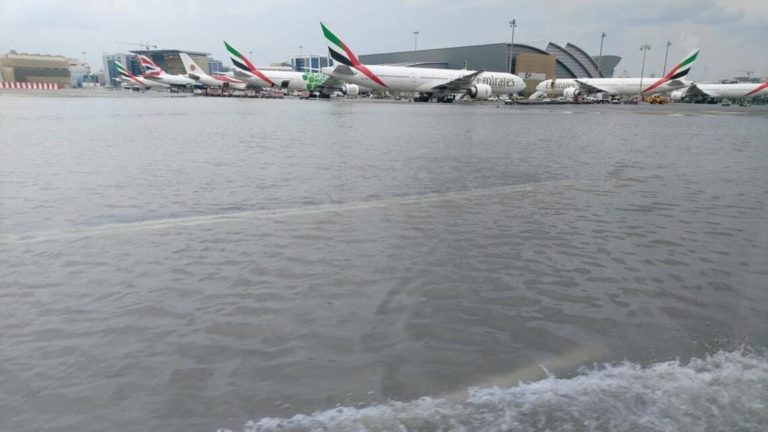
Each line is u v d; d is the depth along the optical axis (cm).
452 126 2900
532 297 493
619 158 1552
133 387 343
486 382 344
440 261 596
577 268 575
